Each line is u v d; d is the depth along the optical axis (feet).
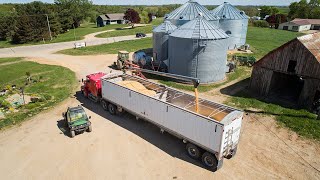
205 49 99.55
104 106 80.07
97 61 154.51
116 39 253.03
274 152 56.49
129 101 67.87
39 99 87.04
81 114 64.80
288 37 254.27
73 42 242.58
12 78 118.52
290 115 73.36
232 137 50.03
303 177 48.70
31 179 49.21
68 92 97.66
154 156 55.77
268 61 86.28
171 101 65.36
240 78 112.68
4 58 170.81
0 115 74.74
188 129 53.01
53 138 63.72
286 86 100.12
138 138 63.05
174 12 146.30
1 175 50.52
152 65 126.52
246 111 77.46
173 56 108.99
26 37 265.13
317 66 73.61
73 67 139.85
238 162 53.21
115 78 81.41
